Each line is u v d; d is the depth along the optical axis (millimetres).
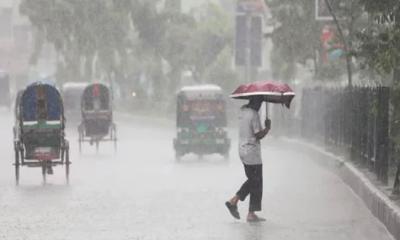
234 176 43969
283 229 26391
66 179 42125
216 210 30828
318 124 58594
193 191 36938
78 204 32938
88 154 61375
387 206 26578
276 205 31859
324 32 66812
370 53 37812
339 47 61375
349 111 46188
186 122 54031
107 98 63094
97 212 30578
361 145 40438
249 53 91500
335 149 50062
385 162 32750
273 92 28359
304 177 42500
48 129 41750
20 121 41938
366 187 32375
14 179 43594
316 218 28594
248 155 28047
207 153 54250
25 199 34812
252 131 28172
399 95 30578
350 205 31891
